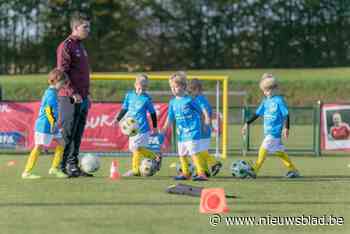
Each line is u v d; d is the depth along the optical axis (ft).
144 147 98.73
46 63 471.21
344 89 357.61
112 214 66.18
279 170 109.09
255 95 341.62
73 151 95.04
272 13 482.28
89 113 134.92
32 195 77.61
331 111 143.33
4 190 81.51
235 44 482.69
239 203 72.95
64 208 69.31
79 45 95.45
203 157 93.30
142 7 472.03
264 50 483.10
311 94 356.38
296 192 81.61
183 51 481.05
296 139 190.80
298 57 482.69
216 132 139.33
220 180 93.40
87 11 462.60
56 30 465.47
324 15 482.28
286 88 358.43
